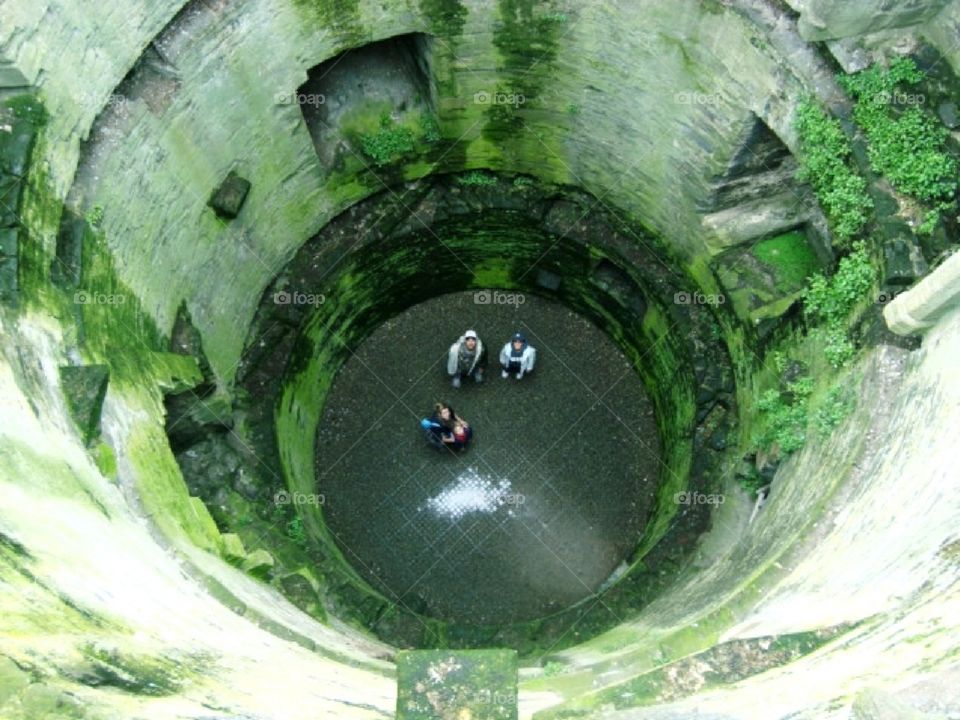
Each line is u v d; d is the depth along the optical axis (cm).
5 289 719
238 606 760
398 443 1459
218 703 477
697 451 1191
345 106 1194
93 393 752
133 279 927
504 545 1393
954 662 433
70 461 674
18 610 436
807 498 859
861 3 812
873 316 874
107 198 857
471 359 1412
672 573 1110
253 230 1152
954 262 714
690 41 941
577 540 1393
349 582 1142
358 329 1477
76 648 437
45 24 730
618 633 987
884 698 418
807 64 887
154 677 464
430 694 519
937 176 855
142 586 607
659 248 1267
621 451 1448
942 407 709
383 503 1423
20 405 648
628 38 984
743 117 966
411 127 1209
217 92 948
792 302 1054
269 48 963
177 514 842
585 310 1505
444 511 1416
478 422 1473
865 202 884
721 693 556
